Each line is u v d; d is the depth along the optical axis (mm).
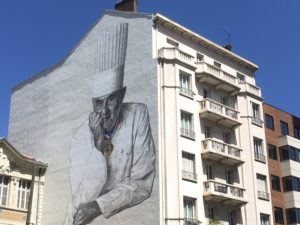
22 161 43750
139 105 38938
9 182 42594
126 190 37594
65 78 47062
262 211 42625
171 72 38875
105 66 43188
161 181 35531
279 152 50250
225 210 39844
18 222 41969
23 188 43625
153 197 35438
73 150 43469
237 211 40906
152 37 40156
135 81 40000
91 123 42562
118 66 41969
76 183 42000
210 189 37562
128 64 41156
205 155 39000
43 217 43688
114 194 38406
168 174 35750
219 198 38156
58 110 46594
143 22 41375
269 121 50656
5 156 42688
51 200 43719
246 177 42781
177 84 38812
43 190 44688
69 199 42125
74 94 45375
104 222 38406
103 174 39906
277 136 50875
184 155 37781
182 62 39938
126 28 42594
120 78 41375
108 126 40906
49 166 45344
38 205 43938
